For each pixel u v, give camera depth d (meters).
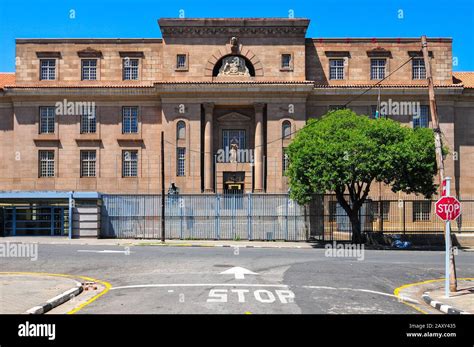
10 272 20.19
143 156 53.53
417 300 15.22
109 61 54.53
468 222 46.31
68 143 53.69
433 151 35.22
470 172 53.31
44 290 15.14
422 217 46.25
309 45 54.66
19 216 40.22
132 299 13.94
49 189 53.41
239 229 40.69
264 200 40.75
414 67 54.56
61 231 40.22
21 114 53.94
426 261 25.02
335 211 41.38
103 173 53.50
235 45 52.88
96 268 21.14
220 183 52.84
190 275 18.69
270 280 17.58
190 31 53.06
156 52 54.62
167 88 51.88
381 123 35.81
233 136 54.31
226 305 12.84
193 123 52.38
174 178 51.88
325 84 54.06
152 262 22.80
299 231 40.12
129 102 54.06
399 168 34.56
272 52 53.19
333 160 34.03
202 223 41.03
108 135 53.78
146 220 41.16
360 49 54.72
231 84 51.81
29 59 54.41
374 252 30.67
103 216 41.06
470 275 20.88
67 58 54.44
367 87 53.09
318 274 19.42
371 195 50.56
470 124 53.91
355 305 13.48
